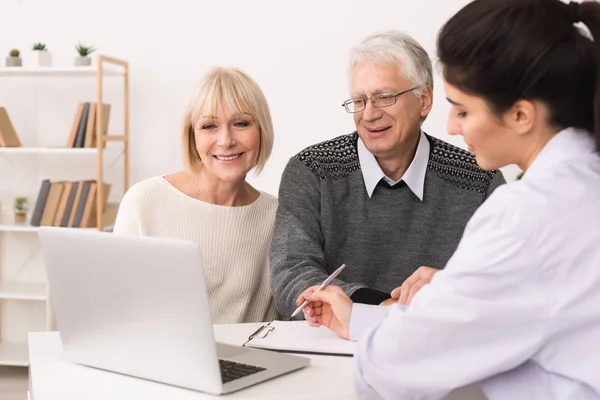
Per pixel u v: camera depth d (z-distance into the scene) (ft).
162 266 4.61
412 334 4.18
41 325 15.24
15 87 14.87
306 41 14.08
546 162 4.08
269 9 14.11
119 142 14.82
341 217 7.41
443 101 13.78
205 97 7.16
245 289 7.63
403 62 6.90
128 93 14.40
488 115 4.12
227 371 4.94
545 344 4.02
